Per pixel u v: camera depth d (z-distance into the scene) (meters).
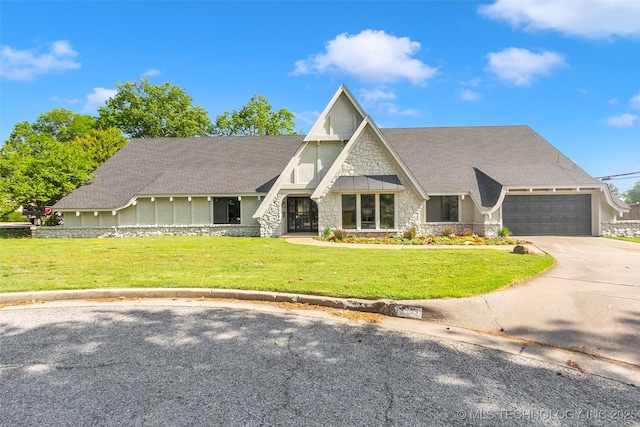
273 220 19.12
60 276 7.85
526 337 4.74
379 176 17.78
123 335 4.71
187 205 20.84
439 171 20.30
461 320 5.31
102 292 6.59
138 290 6.64
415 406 3.02
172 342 4.47
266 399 3.11
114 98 40.56
